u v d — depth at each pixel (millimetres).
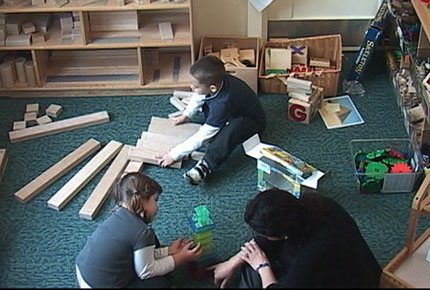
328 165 3072
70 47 3402
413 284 2482
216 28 3691
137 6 3277
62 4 3299
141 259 2264
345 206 2846
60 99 3543
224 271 2369
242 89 3006
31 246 2701
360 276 1943
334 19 3760
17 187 2992
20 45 3412
